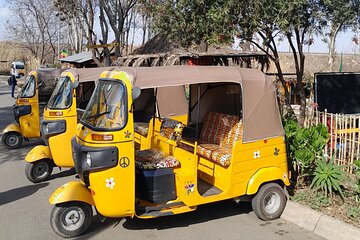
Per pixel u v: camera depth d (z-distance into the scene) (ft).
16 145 32.45
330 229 15.46
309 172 18.65
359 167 17.15
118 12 60.49
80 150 14.55
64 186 15.44
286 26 19.10
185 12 21.71
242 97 16.26
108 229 16.38
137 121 26.08
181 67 15.85
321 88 27.61
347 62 73.15
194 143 16.62
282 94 34.65
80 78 23.08
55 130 22.17
